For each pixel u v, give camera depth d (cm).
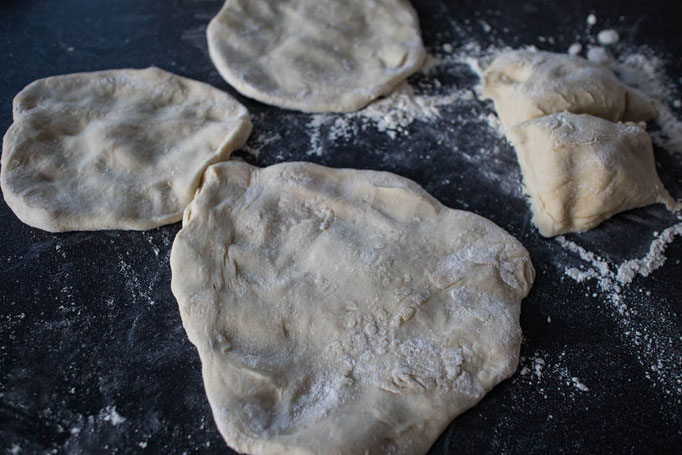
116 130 40
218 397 32
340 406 32
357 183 39
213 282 35
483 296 35
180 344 35
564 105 42
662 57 49
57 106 41
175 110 42
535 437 33
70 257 37
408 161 42
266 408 32
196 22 49
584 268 38
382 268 36
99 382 34
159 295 36
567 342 36
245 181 39
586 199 39
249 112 44
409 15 48
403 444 31
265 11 48
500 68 45
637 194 39
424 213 38
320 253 36
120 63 46
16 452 32
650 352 36
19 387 33
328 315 34
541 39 50
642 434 33
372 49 46
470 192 41
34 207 37
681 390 34
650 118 45
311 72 45
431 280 36
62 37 48
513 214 40
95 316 36
